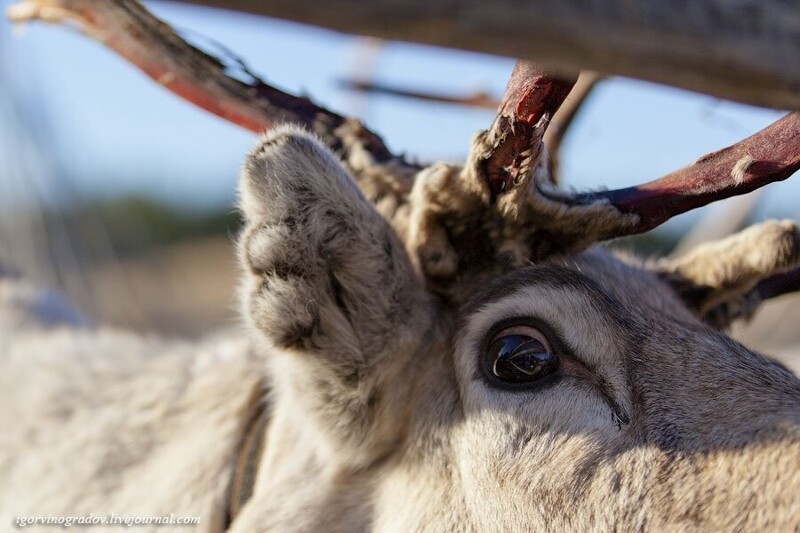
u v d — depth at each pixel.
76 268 1.70
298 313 0.80
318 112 0.88
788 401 0.78
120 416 0.95
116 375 0.98
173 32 0.88
